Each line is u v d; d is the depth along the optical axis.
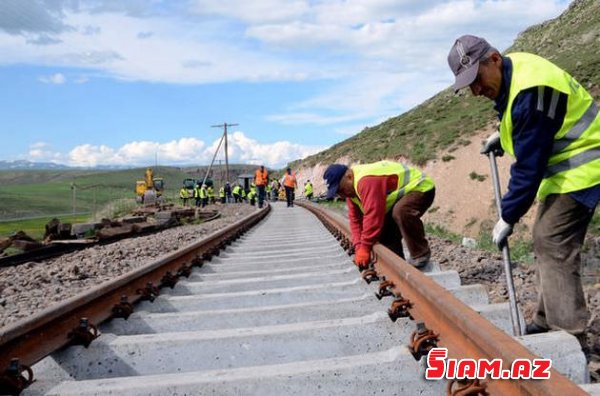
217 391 2.63
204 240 7.58
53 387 2.65
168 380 2.68
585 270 7.56
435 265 5.21
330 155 69.94
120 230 14.95
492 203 29.70
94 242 13.12
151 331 3.95
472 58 2.99
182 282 5.52
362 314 4.10
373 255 5.18
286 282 5.54
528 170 2.89
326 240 10.01
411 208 4.99
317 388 2.68
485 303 4.18
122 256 10.07
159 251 10.94
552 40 72.19
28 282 7.53
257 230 14.50
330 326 3.42
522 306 5.14
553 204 3.03
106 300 3.94
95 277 8.19
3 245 11.69
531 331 3.49
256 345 3.33
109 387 2.62
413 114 69.75
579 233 3.04
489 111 44.38
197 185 42.31
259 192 26.28
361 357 2.90
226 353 3.29
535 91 2.79
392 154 45.00
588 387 2.29
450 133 42.38
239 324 3.98
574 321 3.04
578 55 52.31
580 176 2.93
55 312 3.10
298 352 3.34
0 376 2.54
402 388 2.73
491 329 2.38
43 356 2.94
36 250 11.16
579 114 2.91
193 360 3.27
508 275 3.42
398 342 3.40
